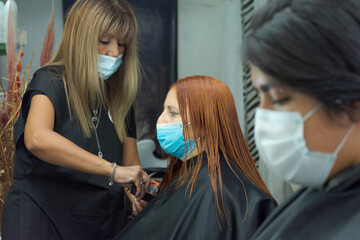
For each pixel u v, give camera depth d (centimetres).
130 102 157
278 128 49
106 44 139
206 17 308
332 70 42
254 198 101
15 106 197
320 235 46
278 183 254
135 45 152
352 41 41
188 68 311
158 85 300
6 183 195
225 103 110
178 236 102
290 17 44
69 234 144
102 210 148
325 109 45
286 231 51
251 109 271
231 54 273
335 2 43
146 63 297
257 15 48
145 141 299
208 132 108
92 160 129
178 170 123
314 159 48
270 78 46
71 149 126
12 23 203
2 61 270
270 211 101
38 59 291
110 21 135
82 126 140
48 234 141
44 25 289
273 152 50
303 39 42
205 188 104
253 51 46
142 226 112
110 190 147
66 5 285
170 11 296
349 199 47
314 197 52
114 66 144
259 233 63
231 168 108
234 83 273
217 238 100
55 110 133
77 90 138
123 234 120
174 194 110
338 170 49
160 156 301
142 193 138
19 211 138
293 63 43
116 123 154
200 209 102
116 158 153
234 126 112
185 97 111
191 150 113
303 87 44
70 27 138
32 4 287
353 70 42
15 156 141
